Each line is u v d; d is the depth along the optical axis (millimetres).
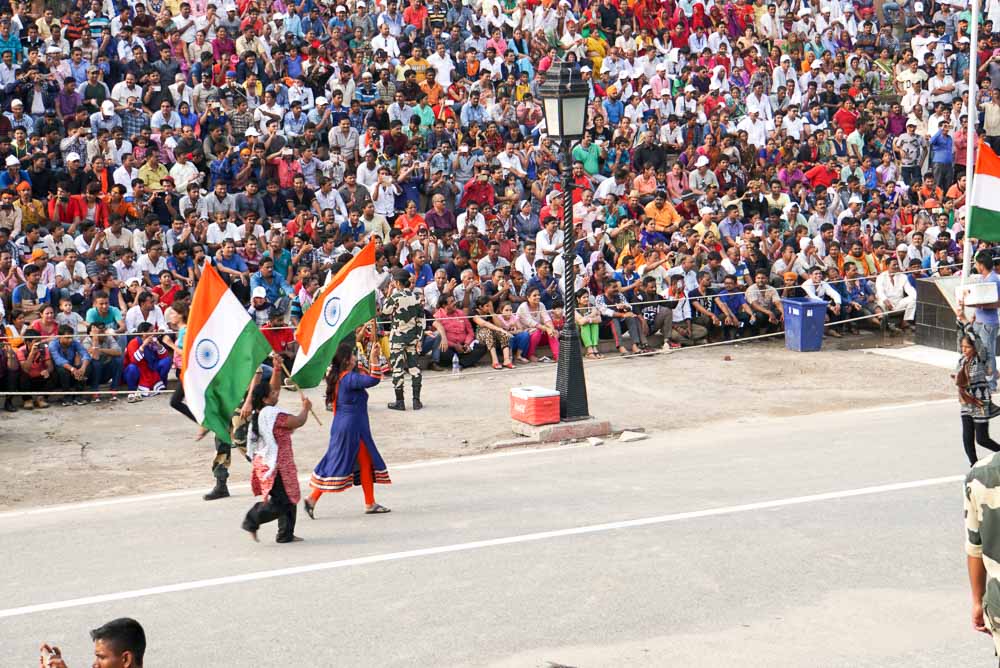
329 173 26781
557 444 17953
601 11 35312
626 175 28734
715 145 30719
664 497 14352
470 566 11906
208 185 26078
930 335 25016
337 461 13664
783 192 30469
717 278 25562
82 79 27031
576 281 24344
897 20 40875
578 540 12672
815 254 26516
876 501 13859
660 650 9820
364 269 15336
